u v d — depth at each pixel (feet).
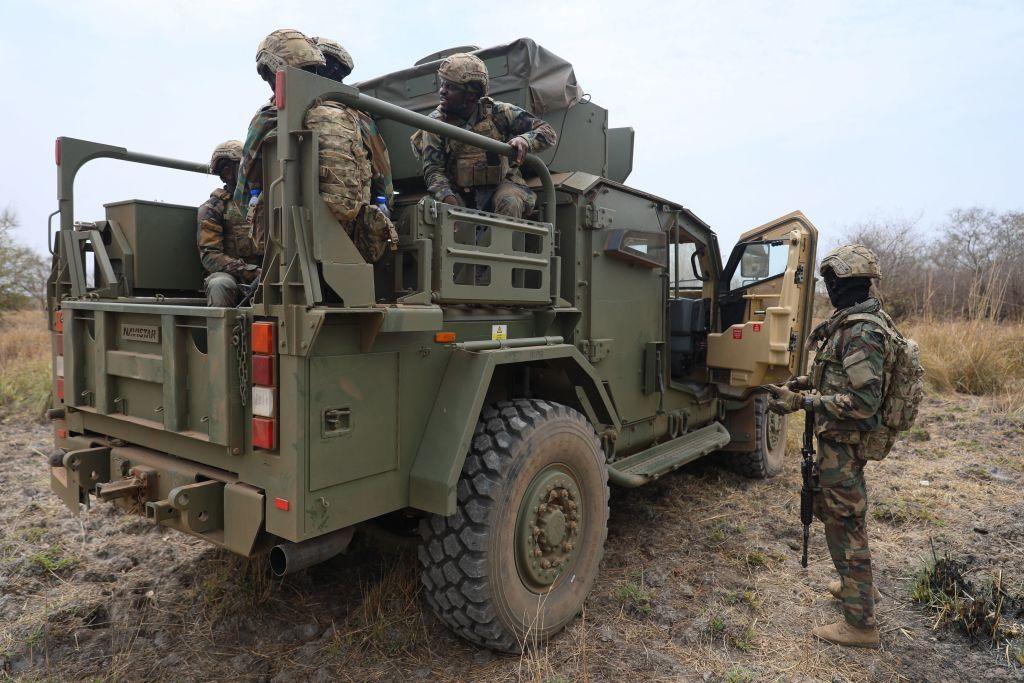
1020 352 27.53
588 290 11.98
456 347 9.15
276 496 7.38
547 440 9.36
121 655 9.00
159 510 7.93
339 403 7.55
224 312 7.55
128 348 9.14
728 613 10.46
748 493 16.34
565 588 9.87
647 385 13.67
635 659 9.16
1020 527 13.91
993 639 9.80
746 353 14.10
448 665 8.91
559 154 12.89
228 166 11.62
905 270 44.29
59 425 10.94
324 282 7.55
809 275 14.06
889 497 15.40
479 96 10.90
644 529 13.70
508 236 9.80
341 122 7.46
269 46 8.36
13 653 8.98
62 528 12.92
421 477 8.39
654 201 13.88
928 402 24.80
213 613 9.98
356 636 9.46
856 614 9.61
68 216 11.03
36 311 56.85
